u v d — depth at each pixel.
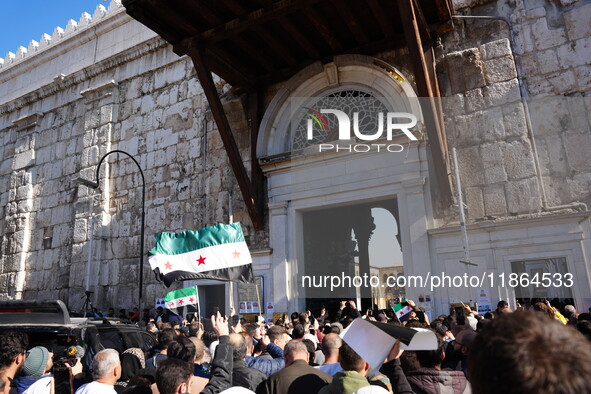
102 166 19.19
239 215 14.39
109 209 18.75
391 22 12.26
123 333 6.27
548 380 0.91
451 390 2.92
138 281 17.12
